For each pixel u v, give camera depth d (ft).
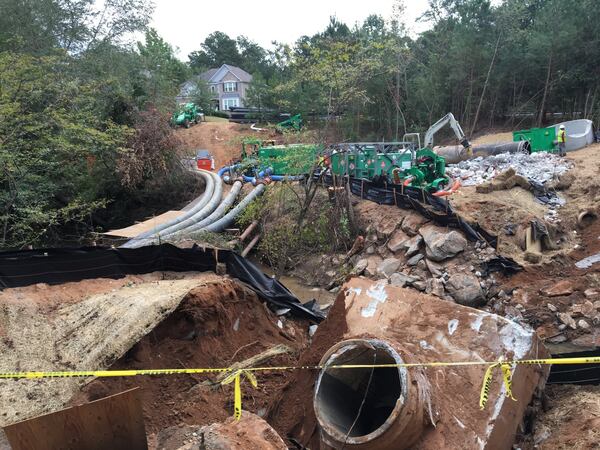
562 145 71.97
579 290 41.86
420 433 16.92
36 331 25.03
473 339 19.47
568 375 22.02
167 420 21.99
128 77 80.48
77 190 61.05
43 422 11.92
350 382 20.74
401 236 54.65
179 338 26.53
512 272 45.93
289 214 63.52
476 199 55.98
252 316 31.99
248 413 17.30
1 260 27.76
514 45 108.58
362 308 22.35
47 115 47.62
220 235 60.13
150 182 72.90
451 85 116.16
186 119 133.59
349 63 65.67
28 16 69.26
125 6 79.82
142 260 33.58
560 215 53.06
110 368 23.07
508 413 17.60
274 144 83.30
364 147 66.03
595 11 97.60
